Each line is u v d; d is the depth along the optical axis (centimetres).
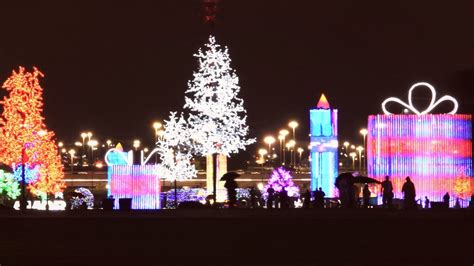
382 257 2561
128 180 7369
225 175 6219
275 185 8025
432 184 6806
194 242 3147
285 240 3212
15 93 8619
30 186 8650
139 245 3028
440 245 2969
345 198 6047
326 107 7450
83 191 8338
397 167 6850
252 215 4975
